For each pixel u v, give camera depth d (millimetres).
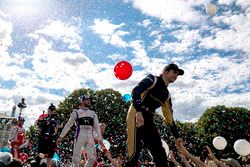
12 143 7883
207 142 29812
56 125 6320
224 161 4113
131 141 3139
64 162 14844
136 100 3068
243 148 4766
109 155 5297
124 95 6688
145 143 3244
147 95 3266
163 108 3594
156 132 3232
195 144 26562
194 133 29891
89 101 5469
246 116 32219
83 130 5215
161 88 3309
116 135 26328
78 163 5059
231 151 30031
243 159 4871
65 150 19172
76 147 5113
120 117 30109
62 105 31344
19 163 3213
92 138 5262
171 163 4742
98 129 5332
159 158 3158
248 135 31453
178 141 3547
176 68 3400
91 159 5109
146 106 3252
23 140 8188
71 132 25453
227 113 32844
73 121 5289
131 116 3205
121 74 4691
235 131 31641
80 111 5348
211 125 32312
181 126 28594
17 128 8102
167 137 15414
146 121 3207
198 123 34000
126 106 31516
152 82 3250
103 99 31172
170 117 3590
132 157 3094
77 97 31406
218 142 5043
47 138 6027
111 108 30641
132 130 3154
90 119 5309
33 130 25125
